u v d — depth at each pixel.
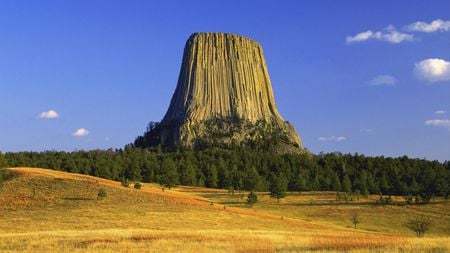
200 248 45.31
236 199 140.25
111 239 51.38
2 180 106.00
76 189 102.12
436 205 134.75
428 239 48.22
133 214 84.06
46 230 69.31
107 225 74.00
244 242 49.94
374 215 117.81
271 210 120.88
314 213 119.00
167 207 92.06
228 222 82.19
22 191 100.31
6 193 99.06
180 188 166.38
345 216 115.81
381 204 134.62
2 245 48.31
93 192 100.50
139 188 117.38
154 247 46.31
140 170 185.62
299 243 49.41
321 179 177.62
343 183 169.88
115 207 89.69
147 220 79.12
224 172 185.00
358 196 148.50
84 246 47.47
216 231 61.72
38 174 115.31
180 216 84.44
